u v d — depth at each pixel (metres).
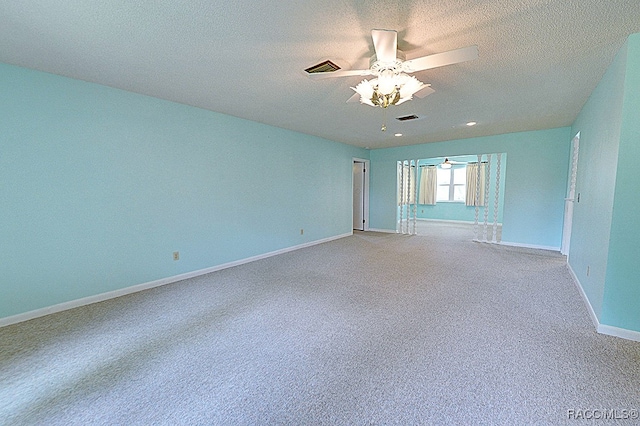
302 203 5.30
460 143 5.89
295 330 2.24
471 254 4.76
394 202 7.04
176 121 3.37
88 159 2.72
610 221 2.09
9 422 1.37
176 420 1.38
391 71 1.99
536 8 1.58
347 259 4.46
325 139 5.79
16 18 1.65
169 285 3.29
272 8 1.58
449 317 2.45
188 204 3.54
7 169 2.30
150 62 2.26
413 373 1.72
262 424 1.36
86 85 2.68
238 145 4.08
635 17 1.65
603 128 2.43
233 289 3.15
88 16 1.64
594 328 2.23
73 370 1.76
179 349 1.99
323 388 1.60
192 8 1.58
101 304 2.76
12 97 2.30
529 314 2.49
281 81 2.65
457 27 1.77
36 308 2.48
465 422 1.36
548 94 2.99
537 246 5.18
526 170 5.18
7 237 2.33
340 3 1.54
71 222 2.64
